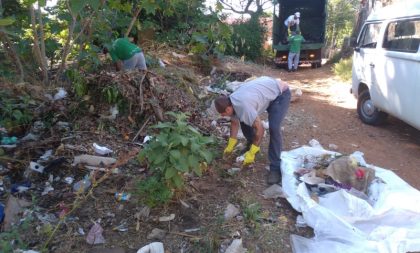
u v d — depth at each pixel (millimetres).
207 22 9820
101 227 3471
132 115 5461
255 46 16188
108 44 6965
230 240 3373
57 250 3205
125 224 3557
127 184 4070
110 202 3820
